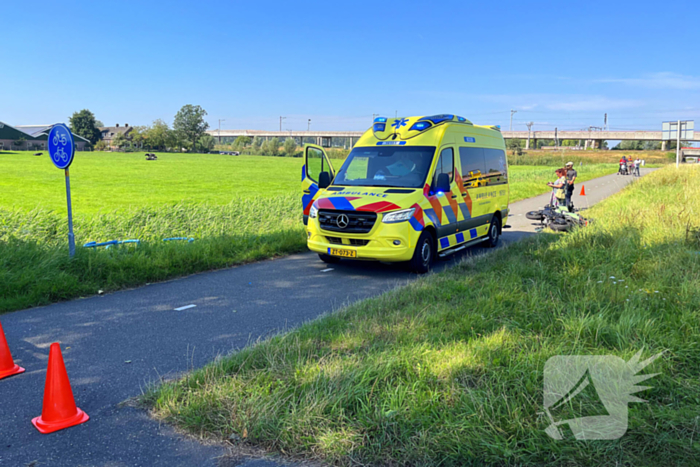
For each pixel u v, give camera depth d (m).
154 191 33.41
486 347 4.37
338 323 5.33
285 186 39.09
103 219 11.67
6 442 3.32
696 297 5.65
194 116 155.38
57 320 5.94
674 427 3.08
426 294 6.44
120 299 6.89
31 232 9.57
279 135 185.12
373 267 9.12
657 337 4.52
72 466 3.05
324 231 8.61
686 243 8.77
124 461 3.09
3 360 4.42
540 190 26.83
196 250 9.09
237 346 5.06
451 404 3.45
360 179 9.22
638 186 22.19
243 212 13.95
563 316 5.18
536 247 9.48
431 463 2.93
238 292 7.30
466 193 10.09
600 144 143.12
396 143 9.41
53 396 3.51
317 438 3.19
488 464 2.89
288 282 7.95
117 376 4.35
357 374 3.81
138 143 144.12
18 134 114.50
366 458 3.00
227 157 109.19
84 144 136.75
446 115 9.84
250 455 3.13
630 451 2.91
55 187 34.78
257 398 3.58
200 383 3.97
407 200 8.34
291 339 4.79
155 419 3.58
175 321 5.91
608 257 8.07
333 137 175.88
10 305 6.32
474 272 7.61
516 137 139.25
